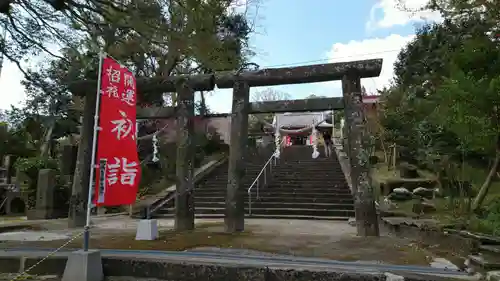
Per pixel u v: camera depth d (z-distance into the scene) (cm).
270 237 740
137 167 620
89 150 970
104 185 558
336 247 628
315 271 462
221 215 1254
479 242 543
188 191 877
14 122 1850
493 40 838
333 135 2702
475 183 882
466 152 834
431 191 1185
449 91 719
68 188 1384
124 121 605
